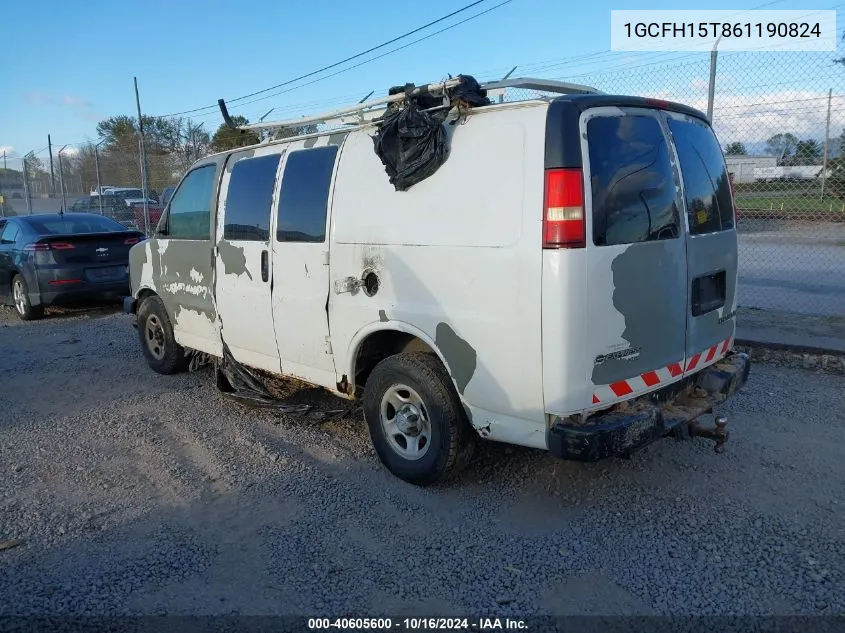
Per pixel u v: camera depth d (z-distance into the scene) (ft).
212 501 13.71
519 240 11.30
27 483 14.75
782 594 10.23
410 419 13.92
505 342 11.65
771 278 38.19
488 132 11.98
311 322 15.46
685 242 12.89
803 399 18.52
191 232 19.49
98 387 21.89
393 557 11.54
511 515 12.82
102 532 12.56
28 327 32.68
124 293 34.58
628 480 14.06
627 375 11.84
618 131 11.82
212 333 19.19
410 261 13.02
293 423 17.97
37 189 76.33
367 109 14.49
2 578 11.11
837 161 28.32
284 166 16.06
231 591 10.69
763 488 13.60
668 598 10.23
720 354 14.53
